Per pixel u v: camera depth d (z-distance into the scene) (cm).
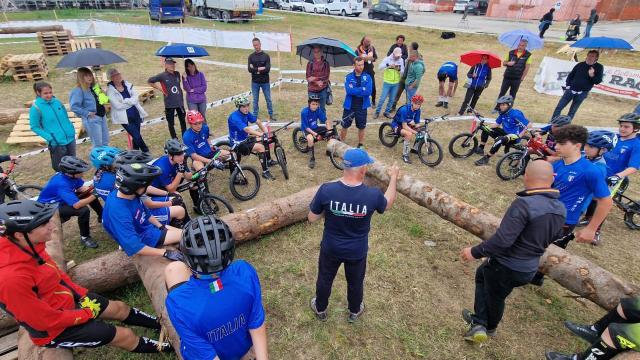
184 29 1844
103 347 337
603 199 349
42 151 736
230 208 507
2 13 2650
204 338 175
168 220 424
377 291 414
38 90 544
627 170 450
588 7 2684
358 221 290
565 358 313
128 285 404
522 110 1060
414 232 515
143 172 309
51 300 241
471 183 661
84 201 421
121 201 321
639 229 539
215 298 172
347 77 716
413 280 431
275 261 455
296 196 502
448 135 874
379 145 812
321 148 796
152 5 2455
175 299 171
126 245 322
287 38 1642
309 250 476
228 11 2425
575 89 849
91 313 264
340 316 380
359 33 2228
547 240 273
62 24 2053
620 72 1177
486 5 3144
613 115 1036
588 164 359
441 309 392
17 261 218
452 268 452
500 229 277
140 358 328
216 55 1656
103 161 387
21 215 209
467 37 2027
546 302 404
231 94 1131
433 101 1120
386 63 929
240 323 185
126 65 1438
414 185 514
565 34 2031
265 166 653
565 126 364
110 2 3178
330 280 335
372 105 1052
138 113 687
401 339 357
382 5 2694
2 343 310
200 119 540
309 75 831
